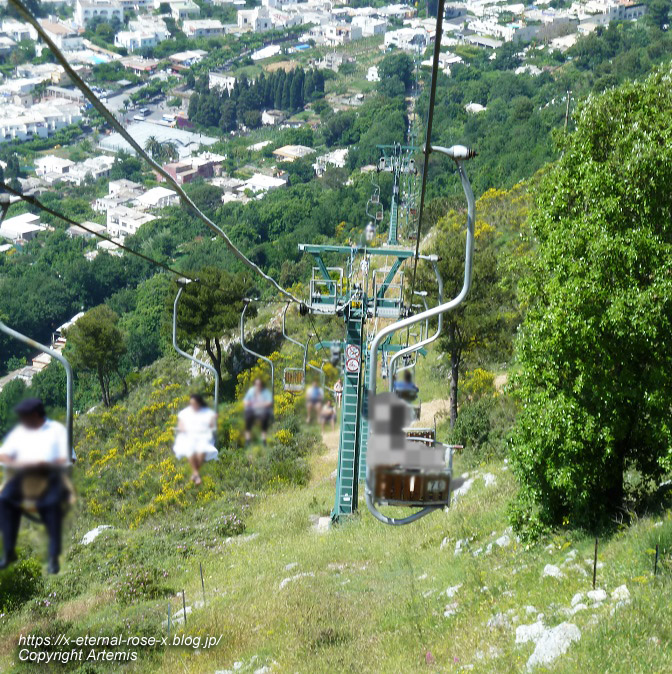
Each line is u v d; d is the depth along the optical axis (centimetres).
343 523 2695
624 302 1582
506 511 2158
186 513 3366
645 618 1293
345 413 2767
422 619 1675
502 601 1602
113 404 6194
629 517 1755
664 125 1675
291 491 3403
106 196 19425
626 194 1648
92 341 6119
